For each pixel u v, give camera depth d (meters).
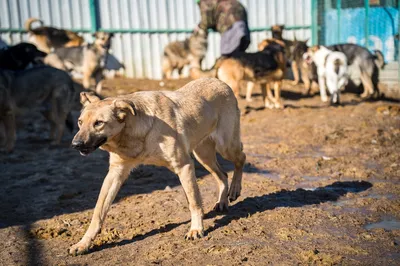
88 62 12.36
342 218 4.37
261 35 16.20
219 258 3.59
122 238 4.14
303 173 6.08
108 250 3.89
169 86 13.98
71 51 12.63
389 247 3.71
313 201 4.90
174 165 3.95
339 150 7.22
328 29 14.98
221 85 4.66
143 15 15.64
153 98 3.96
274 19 16.22
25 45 10.41
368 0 13.26
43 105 8.32
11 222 4.71
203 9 11.23
